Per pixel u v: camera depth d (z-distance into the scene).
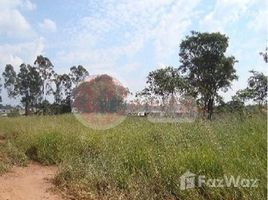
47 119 16.83
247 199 4.40
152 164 6.16
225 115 10.06
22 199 5.90
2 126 17.28
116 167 6.59
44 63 57.31
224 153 5.69
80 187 6.20
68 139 10.22
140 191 5.49
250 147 5.84
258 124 7.40
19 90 58.25
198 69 46.91
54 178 7.20
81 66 53.69
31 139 10.99
